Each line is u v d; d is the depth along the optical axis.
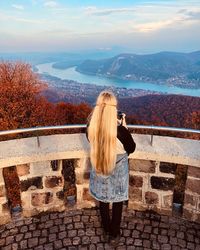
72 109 37.81
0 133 3.04
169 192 3.38
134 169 3.41
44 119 31.98
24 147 3.20
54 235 3.20
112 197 2.81
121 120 2.66
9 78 31.53
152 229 3.28
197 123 33.44
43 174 3.37
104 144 2.54
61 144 3.27
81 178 3.50
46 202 3.48
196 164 2.98
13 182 9.60
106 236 3.16
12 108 29.64
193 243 3.08
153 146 3.22
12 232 3.25
